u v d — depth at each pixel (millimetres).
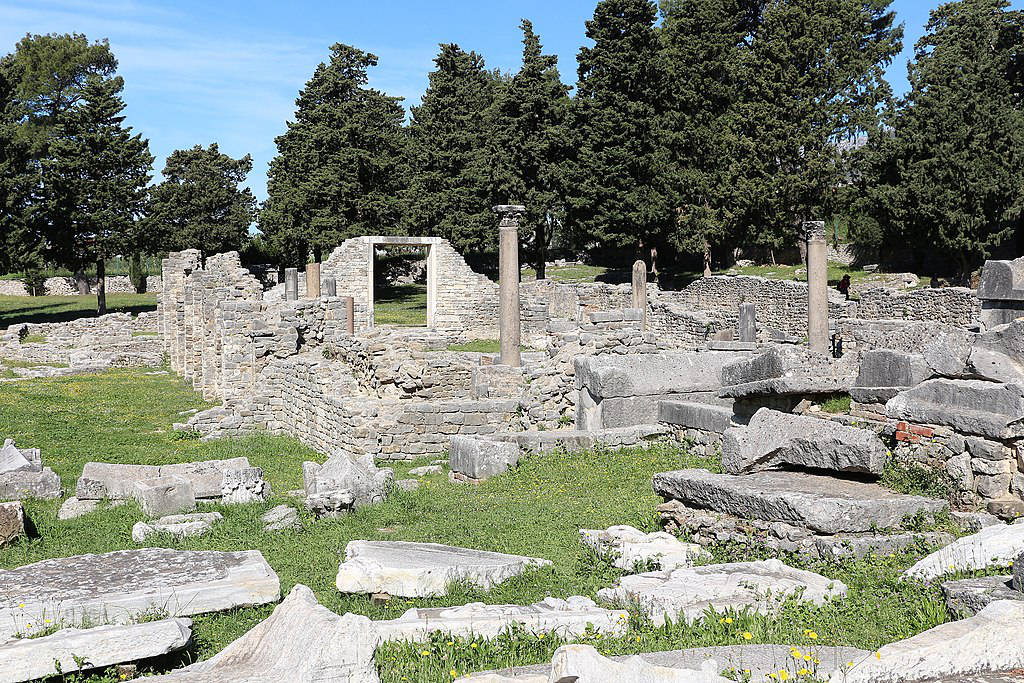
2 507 12680
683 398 17422
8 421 23984
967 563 8508
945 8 61375
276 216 66375
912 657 6047
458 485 15734
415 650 7574
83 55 73188
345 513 13758
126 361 39438
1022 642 6188
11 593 9188
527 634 7785
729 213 57594
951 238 47219
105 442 22094
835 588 8305
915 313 39062
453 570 9625
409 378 20469
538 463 15711
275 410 24375
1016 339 10547
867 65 62594
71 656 7469
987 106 47094
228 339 25109
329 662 6559
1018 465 10047
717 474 11117
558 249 72688
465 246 61469
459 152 65438
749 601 8125
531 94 57688
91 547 12414
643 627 7891
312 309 26031
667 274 62719
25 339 47406
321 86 70250
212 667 7328
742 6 70375
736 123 59156
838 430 10695
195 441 22719
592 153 57062
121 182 58688
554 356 20797
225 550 11602
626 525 11250
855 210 58438
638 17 57969
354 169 66875
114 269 87000
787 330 44812
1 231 55188
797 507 9586
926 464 10820
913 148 49125
